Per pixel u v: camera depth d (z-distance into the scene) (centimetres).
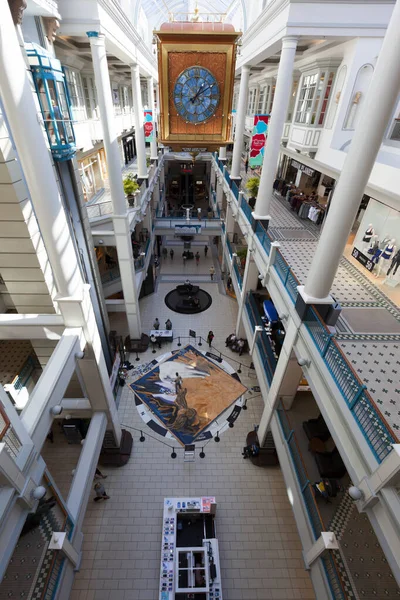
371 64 810
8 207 626
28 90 497
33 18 669
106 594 773
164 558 791
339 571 658
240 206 1374
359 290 848
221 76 787
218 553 815
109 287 1386
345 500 778
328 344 560
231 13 1725
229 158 2364
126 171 1812
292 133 1142
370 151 471
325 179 1434
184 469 1045
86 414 955
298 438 869
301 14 732
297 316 700
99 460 1040
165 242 2647
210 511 874
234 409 1255
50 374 619
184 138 859
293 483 778
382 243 908
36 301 786
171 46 751
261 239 1066
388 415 504
